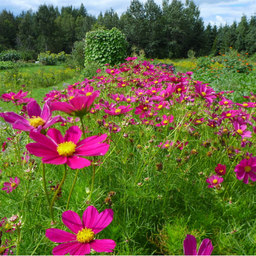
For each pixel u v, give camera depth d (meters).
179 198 1.93
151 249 1.60
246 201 1.87
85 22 60.72
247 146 2.36
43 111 1.11
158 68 5.97
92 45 10.18
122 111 1.76
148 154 1.73
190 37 43.56
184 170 1.91
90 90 2.19
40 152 0.92
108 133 1.83
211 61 13.32
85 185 1.77
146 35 39.97
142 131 2.26
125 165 1.95
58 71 14.10
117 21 48.91
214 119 2.19
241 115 2.29
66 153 0.92
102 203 1.69
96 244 0.93
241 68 11.91
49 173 2.04
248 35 44.50
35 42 54.66
